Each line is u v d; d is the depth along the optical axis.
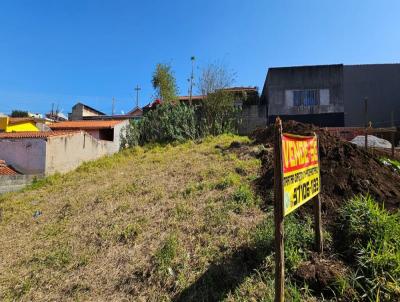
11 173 12.66
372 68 21.97
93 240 4.88
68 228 5.55
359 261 3.27
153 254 4.12
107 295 3.73
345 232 3.73
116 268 4.11
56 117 37.31
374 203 4.24
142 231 4.80
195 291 3.44
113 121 24.39
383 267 3.13
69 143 14.79
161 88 25.62
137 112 40.31
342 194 4.66
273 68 21.41
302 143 3.21
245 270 3.55
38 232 5.77
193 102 23.81
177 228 4.66
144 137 16.28
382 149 10.27
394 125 21.34
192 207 5.24
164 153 11.58
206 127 14.33
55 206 7.17
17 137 14.17
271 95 21.30
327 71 21.02
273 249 3.65
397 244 3.35
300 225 4.00
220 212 4.80
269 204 4.82
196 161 8.40
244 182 5.84
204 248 4.05
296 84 21.17
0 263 4.84
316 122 20.81
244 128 21.00
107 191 7.16
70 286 3.98
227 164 7.29
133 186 7.10
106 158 13.59
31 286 4.14
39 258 4.71
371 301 2.92
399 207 4.32
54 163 13.74
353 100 21.92
